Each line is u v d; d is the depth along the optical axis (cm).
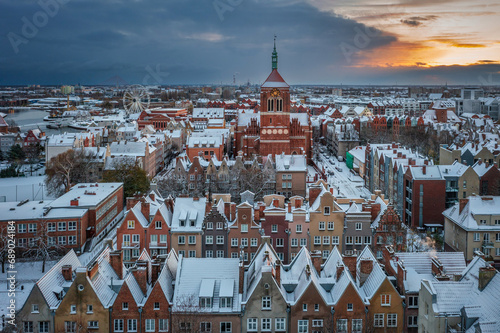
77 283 8406
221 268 9069
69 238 14700
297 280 9169
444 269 9538
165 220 12250
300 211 12462
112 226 17600
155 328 8512
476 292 7738
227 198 14288
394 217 12419
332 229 12400
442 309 7594
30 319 8362
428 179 16912
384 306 8638
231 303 8631
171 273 9312
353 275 9294
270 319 8612
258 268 9119
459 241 14238
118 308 8475
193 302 8538
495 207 14000
